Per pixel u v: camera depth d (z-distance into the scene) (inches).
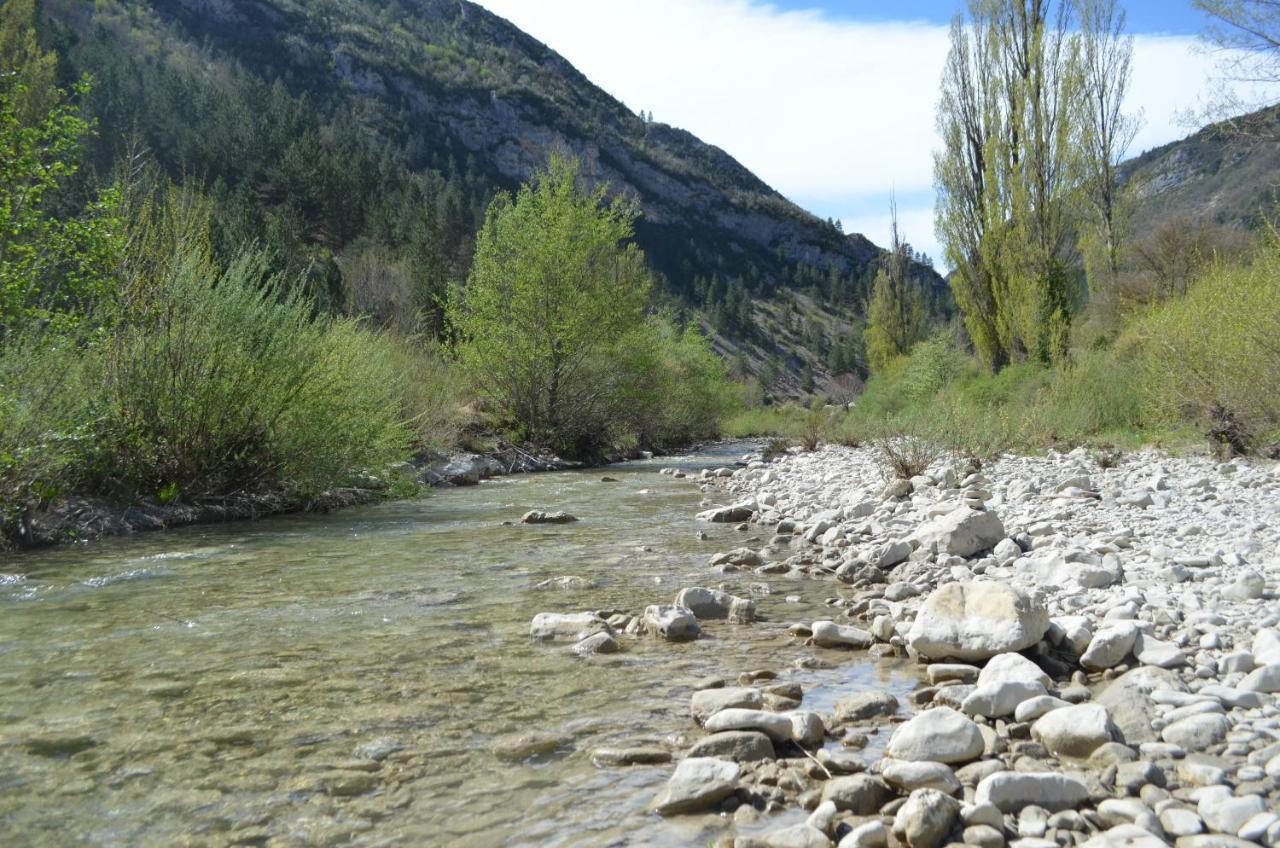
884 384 1368.1
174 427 372.8
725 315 5393.7
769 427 1622.8
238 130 2787.9
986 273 1040.8
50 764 119.7
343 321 508.1
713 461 875.4
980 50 987.3
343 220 2578.7
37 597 223.0
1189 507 305.1
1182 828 94.0
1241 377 437.7
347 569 263.1
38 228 346.9
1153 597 183.8
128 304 369.7
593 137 7052.2
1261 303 424.5
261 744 127.3
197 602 217.8
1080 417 625.0
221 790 112.1
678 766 113.7
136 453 364.8
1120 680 141.6
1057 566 217.0
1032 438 583.2
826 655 176.7
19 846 97.3
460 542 316.8
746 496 475.8
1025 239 919.0
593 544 313.1
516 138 6589.6
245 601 219.1
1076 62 906.7
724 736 123.2
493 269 812.6
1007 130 965.8
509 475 665.0
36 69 1180.5
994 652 159.0
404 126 5698.8
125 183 381.4
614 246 863.7
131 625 194.5
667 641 187.3
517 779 116.2
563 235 797.9
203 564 270.8
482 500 470.3
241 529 351.3
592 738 130.7
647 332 894.4
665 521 378.0
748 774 117.3
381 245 2267.5
